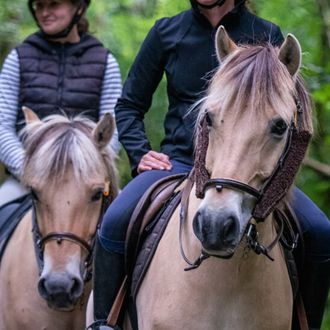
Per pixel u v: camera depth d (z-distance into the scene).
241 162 6.98
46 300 9.45
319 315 8.55
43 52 11.59
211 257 7.52
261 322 7.66
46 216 9.64
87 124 10.31
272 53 7.30
